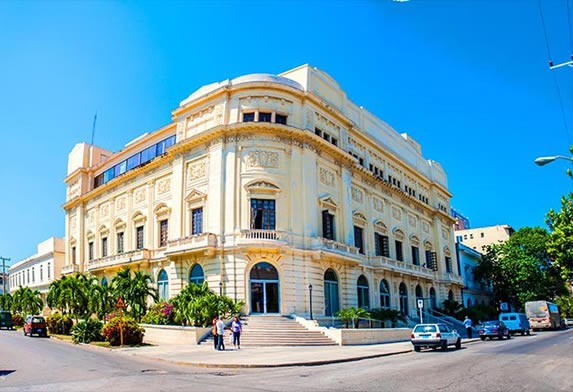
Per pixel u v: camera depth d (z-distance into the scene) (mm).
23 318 59000
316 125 41875
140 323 35750
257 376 16547
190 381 15172
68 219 61000
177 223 41000
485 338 38344
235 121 38750
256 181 37312
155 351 25953
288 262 36719
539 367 17766
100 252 53375
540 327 52719
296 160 39062
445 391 12820
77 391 13234
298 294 36688
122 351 26391
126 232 48938
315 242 38406
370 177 49719
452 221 71375
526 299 70938
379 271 47688
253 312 35500
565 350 24734
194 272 38844
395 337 34969
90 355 24625
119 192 51219
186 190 41125
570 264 40000
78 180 59312
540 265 71562
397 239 54625
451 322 53688
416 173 61719
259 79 39531
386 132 56844
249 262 35938
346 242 42750
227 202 37375
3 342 34000
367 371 17484
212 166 38812
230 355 23672
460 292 68125
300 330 32188
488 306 65062
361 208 47938
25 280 76562
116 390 13328
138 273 38281
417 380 14836
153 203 45812
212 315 32531
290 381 15070
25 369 18781
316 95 41312
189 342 30516
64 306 43000
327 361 21000
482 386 13555
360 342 31594
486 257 77750
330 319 37656
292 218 37719
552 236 40938
